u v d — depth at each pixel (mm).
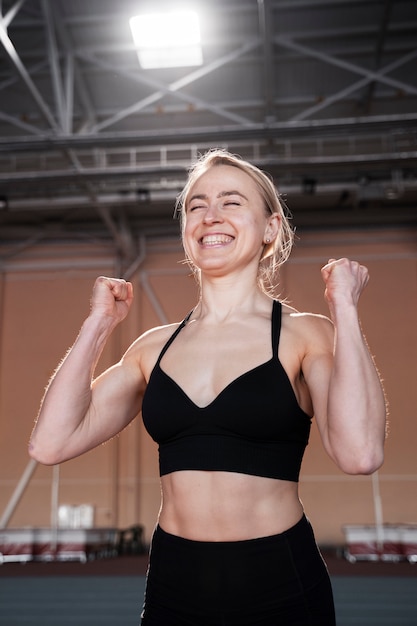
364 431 1219
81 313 16312
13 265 16719
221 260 1493
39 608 6445
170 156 14594
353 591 7707
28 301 16484
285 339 1412
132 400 1573
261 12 9977
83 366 1463
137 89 12602
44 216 16312
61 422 1428
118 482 15219
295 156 14461
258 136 10336
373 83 12203
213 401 1336
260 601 1288
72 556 13664
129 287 1580
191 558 1322
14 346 16219
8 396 15891
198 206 1540
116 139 10273
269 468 1328
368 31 11086
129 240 15984
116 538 15086
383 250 16094
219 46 11367
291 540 1320
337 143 14078
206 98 12914
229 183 1527
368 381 1248
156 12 10523
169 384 1402
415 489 14656
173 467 1361
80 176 11680
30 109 12953
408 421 15070
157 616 1355
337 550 14453
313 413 1449
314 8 10602
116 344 15781
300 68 12141
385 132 10297
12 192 14391
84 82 12352
